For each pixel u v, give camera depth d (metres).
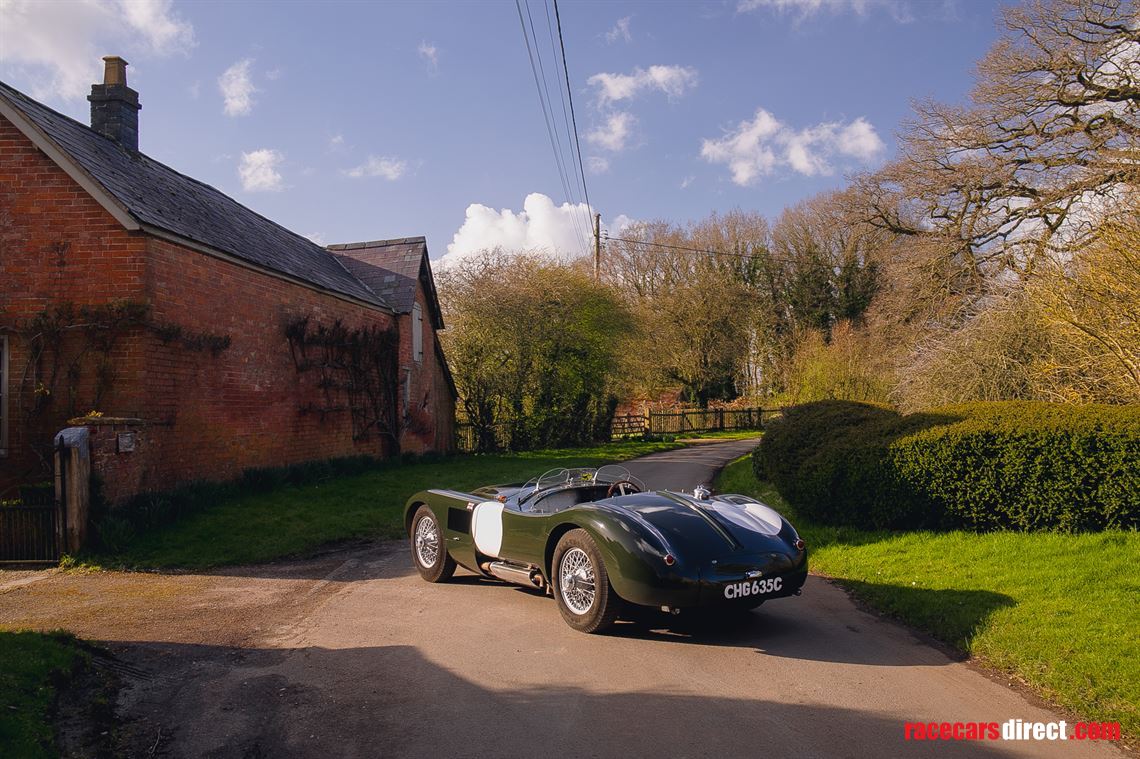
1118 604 5.60
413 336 21.19
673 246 50.06
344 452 17.34
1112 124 18.52
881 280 29.75
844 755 3.69
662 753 3.73
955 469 8.25
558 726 4.07
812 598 6.91
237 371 13.20
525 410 28.36
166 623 6.23
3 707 4.05
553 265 29.83
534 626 6.04
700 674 4.86
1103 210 11.09
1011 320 12.45
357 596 7.16
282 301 14.77
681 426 41.69
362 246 22.64
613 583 5.50
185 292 11.78
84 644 5.45
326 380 16.44
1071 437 7.64
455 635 5.80
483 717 4.21
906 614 6.17
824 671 4.91
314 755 3.78
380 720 4.19
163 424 11.10
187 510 10.68
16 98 11.42
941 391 13.32
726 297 47.38
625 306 32.88
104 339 10.73
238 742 3.94
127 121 14.41
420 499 7.98
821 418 11.33
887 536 8.73
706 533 5.63
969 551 7.57
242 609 6.70
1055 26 19.72
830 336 47.09
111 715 4.30
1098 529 7.61
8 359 10.81
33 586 7.61
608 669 4.97
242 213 17.05
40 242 10.96
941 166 22.55
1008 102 20.80
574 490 7.26
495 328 27.48
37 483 10.47
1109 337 10.09
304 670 5.04
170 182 14.42
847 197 27.59
